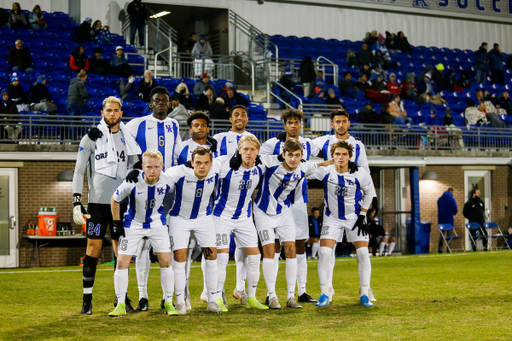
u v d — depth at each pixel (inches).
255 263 229.8
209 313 218.2
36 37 710.5
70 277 358.6
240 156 221.6
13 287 299.7
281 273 377.4
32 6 770.2
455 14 1015.0
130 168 233.1
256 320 203.3
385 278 340.8
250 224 230.7
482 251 612.1
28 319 203.8
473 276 346.3
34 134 530.3
